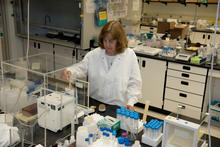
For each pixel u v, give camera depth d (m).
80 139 1.15
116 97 1.94
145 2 6.34
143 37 3.93
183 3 5.84
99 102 1.82
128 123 1.35
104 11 3.40
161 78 3.20
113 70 1.89
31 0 3.57
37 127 1.32
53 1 3.39
